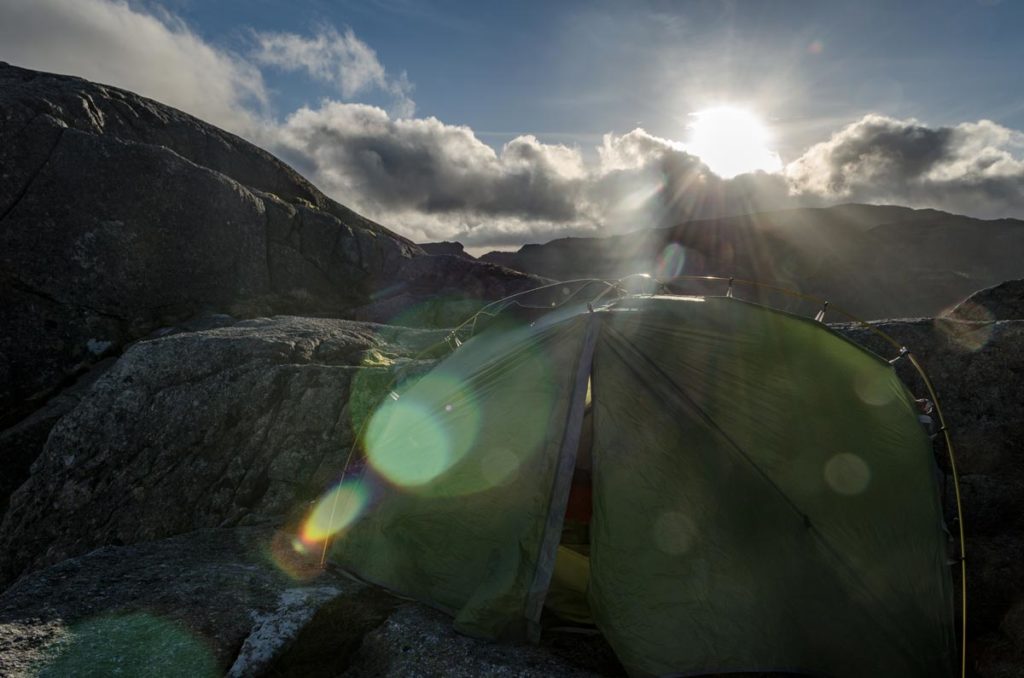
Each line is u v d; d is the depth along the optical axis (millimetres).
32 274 4891
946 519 2596
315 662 1913
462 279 6918
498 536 2082
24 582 2416
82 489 3203
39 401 4633
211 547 2777
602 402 2057
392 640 1966
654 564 1884
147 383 3389
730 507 1916
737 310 2211
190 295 5492
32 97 5371
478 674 1773
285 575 2434
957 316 3717
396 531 2271
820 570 1868
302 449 3232
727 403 2037
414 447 2336
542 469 2057
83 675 1744
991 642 2125
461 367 2486
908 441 2082
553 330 2244
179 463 3234
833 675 1823
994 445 2723
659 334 2154
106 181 5223
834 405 2082
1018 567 2324
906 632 1831
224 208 5699
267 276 6023
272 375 3369
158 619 2029
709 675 1809
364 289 6773
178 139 6395
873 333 3090
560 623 2096
